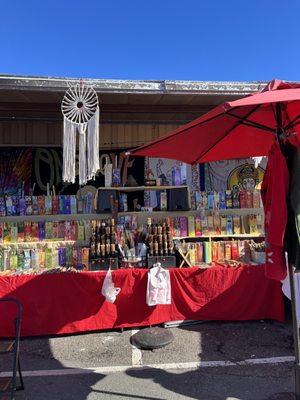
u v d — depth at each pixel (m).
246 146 3.99
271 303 5.37
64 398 3.59
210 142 3.75
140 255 5.56
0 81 5.12
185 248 6.06
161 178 6.53
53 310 5.05
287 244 2.94
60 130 6.65
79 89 5.15
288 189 2.87
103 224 5.75
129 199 6.47
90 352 4.61
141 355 4.49
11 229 6.11
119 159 6.68
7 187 6.53
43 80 5.19
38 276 5.04
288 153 2.94
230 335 4.99
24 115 6.50
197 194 6.44
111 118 6.67
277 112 3.00
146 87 5.43
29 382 3.90
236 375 3.96
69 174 5.09
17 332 3.50
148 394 3.63
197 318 5.33
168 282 5.20
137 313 5.23
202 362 4.27
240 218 6.44
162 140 3.34
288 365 4.14
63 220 6.29
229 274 5.34
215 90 5.52
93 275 5.12
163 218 6.35
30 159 6.60
